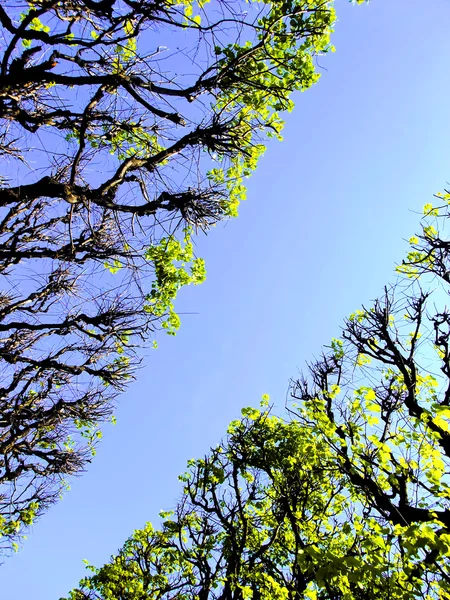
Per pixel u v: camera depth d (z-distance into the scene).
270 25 5.66
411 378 7.93
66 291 8.65
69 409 9.37
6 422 8.55
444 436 4.74
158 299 9.19
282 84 7.42
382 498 4.34
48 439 10.12
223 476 8.92
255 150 7.66
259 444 8.75
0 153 5.93
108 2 5.23
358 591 4.07
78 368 9.02
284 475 8.34
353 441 4.56
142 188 6.35
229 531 8.32
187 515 10.04
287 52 7.28
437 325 8.48
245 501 8.62
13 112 5.70
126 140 7.26
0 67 5.17
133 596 11.04
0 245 7.55
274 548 8.90
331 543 7.41
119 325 8.78
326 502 8.63
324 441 4.72
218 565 8.27
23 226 8.36
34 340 9.04
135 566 12.07
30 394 9.70
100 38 5.19
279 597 6.20
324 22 6.70
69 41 5.11
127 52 6.79
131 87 5.55
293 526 7.05
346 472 4.72
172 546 10.72
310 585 6.59
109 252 7.88
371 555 3.78
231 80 6.38
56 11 5.32
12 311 8.59
